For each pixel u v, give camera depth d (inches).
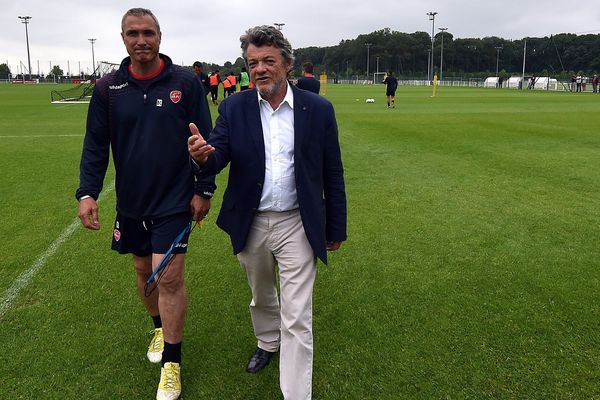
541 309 143.9
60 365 119.2
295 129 97.7
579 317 139.1
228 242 199.2
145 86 105.2
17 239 201.8
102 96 107.6
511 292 154.5
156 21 102.6
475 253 185.8
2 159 369.1
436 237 202.7
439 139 473.1
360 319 140.0
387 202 253.9
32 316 141.4
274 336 119.9
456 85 2947.8
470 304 147.3
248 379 115.1
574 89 2054.6
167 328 109.5
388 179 305.3
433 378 114.0
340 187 105.4
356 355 123.1
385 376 115.0
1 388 110.5
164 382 107.9
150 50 101.3
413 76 3816.4
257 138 98.2
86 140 112.3
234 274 170.1
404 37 4552.2
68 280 164.2
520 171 327.9
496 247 191.6
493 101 1154.7
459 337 130.0
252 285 112.9
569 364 118.1
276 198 100.1
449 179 305.3
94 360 121.5
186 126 108.7
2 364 119.0
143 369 118.6
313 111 99.3
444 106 960.3
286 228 102.4
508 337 129.6
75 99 1114.1
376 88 2288.4
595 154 389.4
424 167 341.1
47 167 341.1
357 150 410.6
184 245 109.9
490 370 116.4
